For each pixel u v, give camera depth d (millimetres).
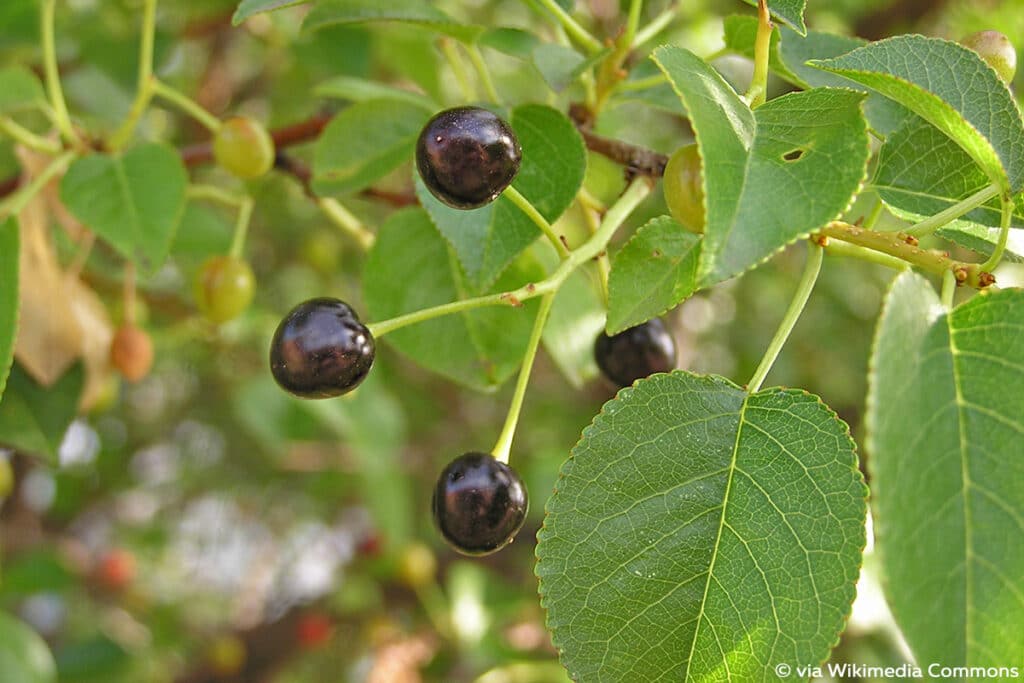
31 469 378
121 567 474
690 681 149
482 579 351
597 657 150
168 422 517
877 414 130
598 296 220
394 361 411
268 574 623
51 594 383
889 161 166
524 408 461
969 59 155
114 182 190
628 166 181
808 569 148
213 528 625
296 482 543
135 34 279
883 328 132
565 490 152
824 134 139
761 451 151
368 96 222
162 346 346
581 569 151
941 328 138
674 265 161
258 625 446
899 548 129
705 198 134
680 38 341
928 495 132
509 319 197
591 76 189
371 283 199
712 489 151
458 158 150
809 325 466
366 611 416
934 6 350
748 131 140
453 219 168
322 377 156
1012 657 130
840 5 362
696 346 449
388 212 393
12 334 171
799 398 152
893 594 128
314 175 201
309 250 420
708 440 152
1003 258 162
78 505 507
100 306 215
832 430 150
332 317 157
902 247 149
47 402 201
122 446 505
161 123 335
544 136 173
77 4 302
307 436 345
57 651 372
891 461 130
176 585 603
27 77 198
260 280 436
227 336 309
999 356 137
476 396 461
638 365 183
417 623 400
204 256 262
